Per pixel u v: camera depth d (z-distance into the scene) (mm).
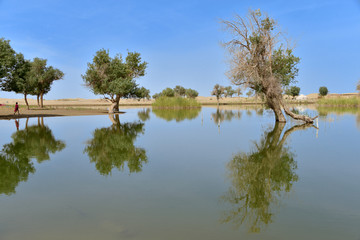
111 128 21234
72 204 5668
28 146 12992
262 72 25641
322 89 116688
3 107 58062
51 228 4582
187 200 5883
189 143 13875
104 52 44344
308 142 14008
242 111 48906
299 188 6703
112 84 42312
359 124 23031
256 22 25344
